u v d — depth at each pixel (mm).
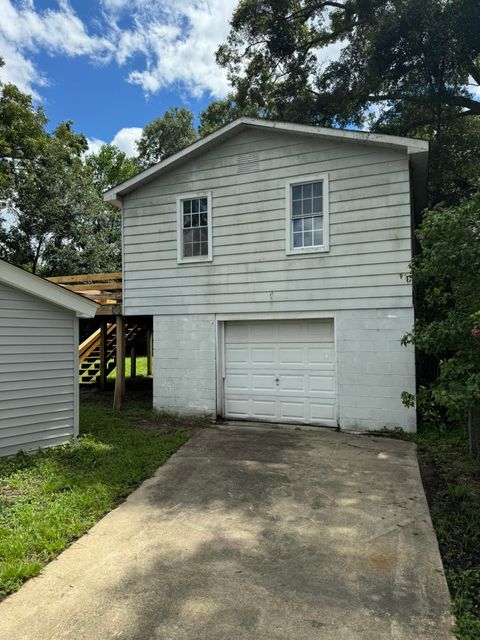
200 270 9336
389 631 2744
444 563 3564
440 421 7574
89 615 2939
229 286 9062
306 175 8406
